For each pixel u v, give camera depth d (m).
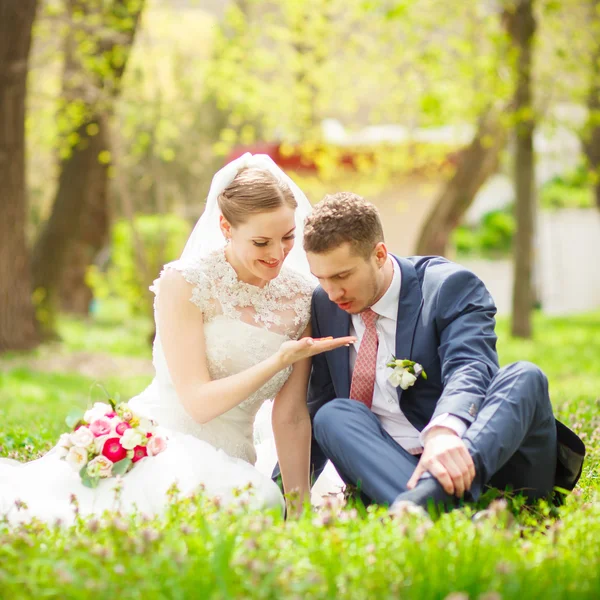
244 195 4.93
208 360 5.27
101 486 4.83
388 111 23.00
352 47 21.58
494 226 45.31
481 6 19.09
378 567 3.20
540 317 32.97
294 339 5.41
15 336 19.02
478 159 22.44
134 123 21.34
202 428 5.32
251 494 4.35
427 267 5.11
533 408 4.37
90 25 18.17
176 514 4.11
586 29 18.48
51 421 8.29
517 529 3.88
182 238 28.33
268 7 22.16
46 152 25.88
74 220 20.98
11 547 3.66
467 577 3.09
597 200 24.89
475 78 18.69
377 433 4.48
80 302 27.78
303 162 24.86
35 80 21.30
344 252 4.62
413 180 28.41
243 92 22.30
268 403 5.88
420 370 4.82
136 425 4.97
